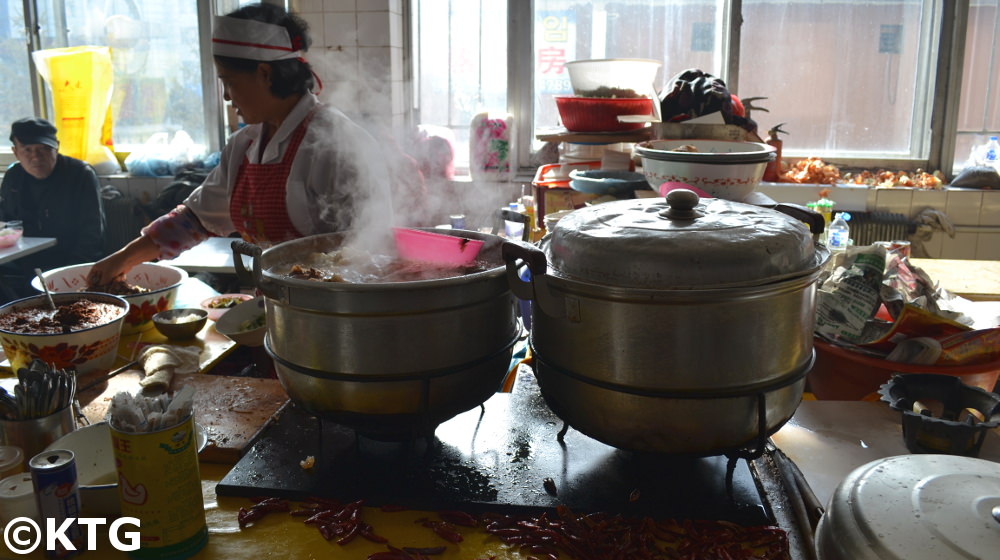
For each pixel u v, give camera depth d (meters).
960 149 4.46
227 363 2.03
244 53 1.73
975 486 0.85
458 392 1.13
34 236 4.25
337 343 1.07
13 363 1.63
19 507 1.05
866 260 1.71
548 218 2.63
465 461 1.22
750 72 4.46
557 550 1.03
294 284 1.06
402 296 1.04
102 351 1.64
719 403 0.99
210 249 3.43
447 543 1.05
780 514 1.12
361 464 1.21
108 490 1.08
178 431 0.98
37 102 5.09
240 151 2.05
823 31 4.36
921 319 1.52
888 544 0.78
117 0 4.87
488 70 4.65
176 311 1.99
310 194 1.94
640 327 0.97
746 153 1.94
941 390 1.39
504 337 1.19
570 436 1.30
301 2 4.37
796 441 1.32
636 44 4.52
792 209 1.25
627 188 2.55
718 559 0.99
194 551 1.02
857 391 1.61
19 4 4.93
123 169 5.11
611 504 1.10
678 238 0.98
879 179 4.32
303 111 1.91
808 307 1.04
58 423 1.25
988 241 4.16
